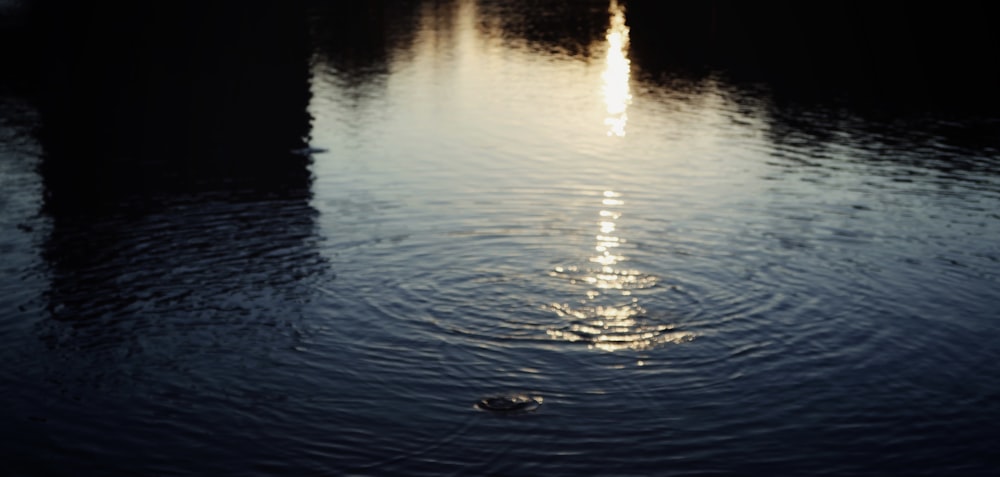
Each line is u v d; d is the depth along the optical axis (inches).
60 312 271.6
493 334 257.6
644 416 214.4
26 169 430.6
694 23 940.0
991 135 495.5
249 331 259.4
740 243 326.3
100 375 235.0
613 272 300.2
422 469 193.0
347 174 420.8
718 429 208.4
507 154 457.4
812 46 796.0
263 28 914.1
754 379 231.8
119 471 193.3
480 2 1188.5
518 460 196.2
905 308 271.9
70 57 740.0
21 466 195.2
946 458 196.1
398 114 555.5
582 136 496.4
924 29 862.5
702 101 590.2
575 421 212.4
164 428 210.2
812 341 252.1
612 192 389.1
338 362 241.6
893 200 377.4
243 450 201.0
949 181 406.0
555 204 372.2
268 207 370.9
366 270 302.7
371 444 202.8
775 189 393.7
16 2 968.9
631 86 640.4
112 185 403.9
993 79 659.4
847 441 203.0
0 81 646.5
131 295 283.9
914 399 221.1
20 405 220.5
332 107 576.7
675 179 410.0
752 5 1056.2
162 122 529.7
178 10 995.9
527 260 311.0
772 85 641.0
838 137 492.1
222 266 307.1
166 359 243.6
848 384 228.8
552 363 240.8
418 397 223.6
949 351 245.4
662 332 258.4
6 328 261.1
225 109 565.6
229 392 226.4
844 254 315.6
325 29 922.7
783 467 193.0
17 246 325.7
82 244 328.2
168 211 366.3
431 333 258.1
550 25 956.0
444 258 313.0
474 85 649.0
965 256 312.8
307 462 195.9
